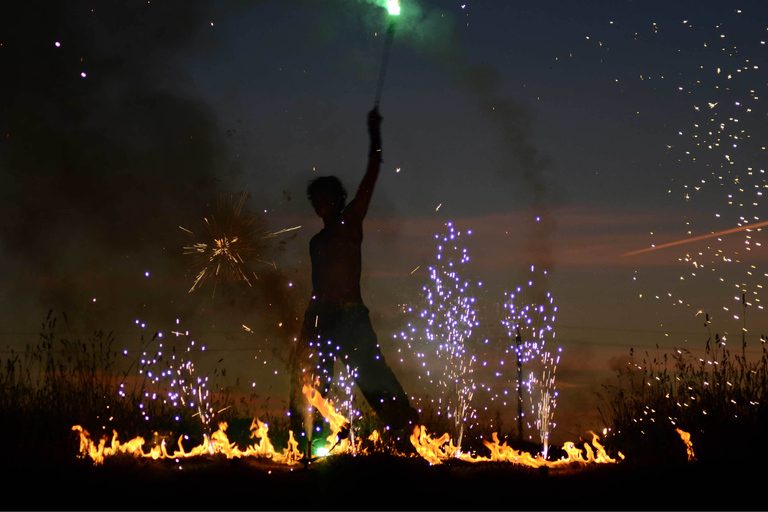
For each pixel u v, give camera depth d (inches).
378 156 258.1
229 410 309.4
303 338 250.8
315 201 264.2
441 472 204.8
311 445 224.7
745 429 240.7
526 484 194.5
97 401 258.5
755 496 183.9
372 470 201.5
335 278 251.3
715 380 273.4
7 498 176.6
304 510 170.6
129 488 185.6
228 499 177.8
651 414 267.9
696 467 213.6
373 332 251.9
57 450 215.2
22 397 249.1
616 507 174.4
